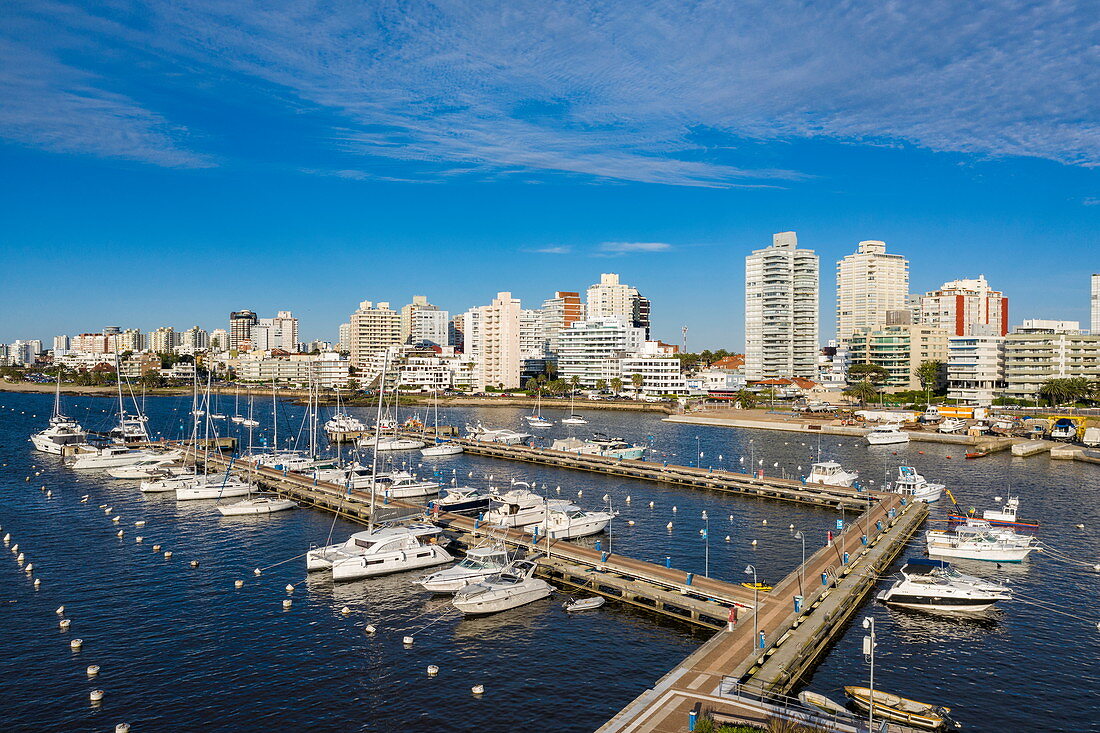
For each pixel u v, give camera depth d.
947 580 67.62
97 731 46.47
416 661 56.69
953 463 155.75
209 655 57.47
